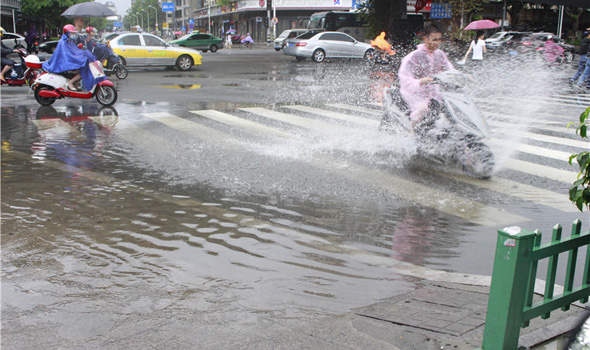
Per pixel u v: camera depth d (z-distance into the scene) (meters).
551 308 2.76
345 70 24.23
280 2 70.25
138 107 12.60
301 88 16.91
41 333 3.18
